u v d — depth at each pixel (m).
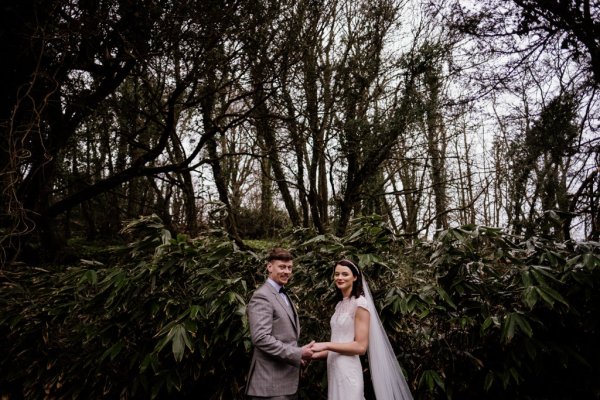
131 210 11.55
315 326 3.51
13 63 4.77
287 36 6.64
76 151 8.38
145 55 5.27
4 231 4.47
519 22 6.66
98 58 5.55
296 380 2.53
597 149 6.58
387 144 9.56
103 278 3.58
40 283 3.95
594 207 5.73
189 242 3.50
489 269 3.34
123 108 6.88
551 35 6.62
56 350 3.53
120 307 3.30
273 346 2.38
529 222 3.97
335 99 8.76
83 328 3.30
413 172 13.98
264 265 3.78
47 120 5.77
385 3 9.43
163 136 6.51
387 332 3.36
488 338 3.34
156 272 3.23
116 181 6.37
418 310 3.23
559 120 6.94
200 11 5.09
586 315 3.28
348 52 9.59
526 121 7.89
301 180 10.13
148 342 3.23
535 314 3.28
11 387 3.65
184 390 3.36
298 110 8.13
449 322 3.31
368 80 9.11
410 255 3.88
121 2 4.73
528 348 3.08
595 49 6.04
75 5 4.56
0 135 4.58
